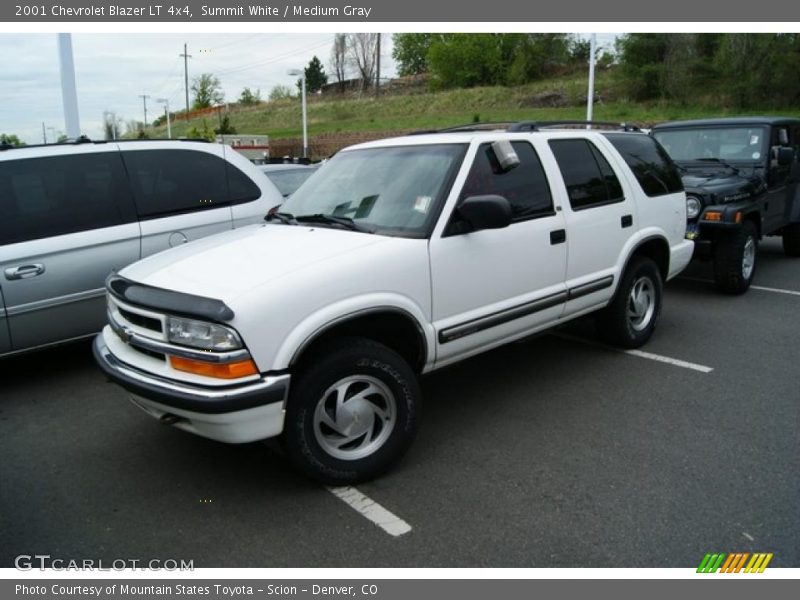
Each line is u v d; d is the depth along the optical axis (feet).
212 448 13.38
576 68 208.23
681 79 141.28
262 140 96.78
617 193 16.71
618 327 17.61
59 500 11.54
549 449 12.94
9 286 15.84
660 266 18.94
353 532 10.42
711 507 10.83
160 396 10.41
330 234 12.47
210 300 10.25
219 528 10.61
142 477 12.27
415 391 11.91
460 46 224.74
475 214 11.91
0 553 10.11
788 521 10.42
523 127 15.10
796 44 127.03
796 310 22.67
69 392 16.61
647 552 9.78
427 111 184.44
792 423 13.91
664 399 15.25
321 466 11.17
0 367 18.51
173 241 18.22
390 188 13.34
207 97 276.21
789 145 28.14
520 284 13.92
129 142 18.22
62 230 16.69
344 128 177.06
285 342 10.39
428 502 11.17
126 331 11.39
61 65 33.65
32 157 16.74
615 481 11.69
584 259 15.52
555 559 9.68
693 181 24.44
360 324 11.69
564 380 16.49
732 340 19.47
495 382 16.52
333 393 11.23
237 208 19.49
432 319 12.34
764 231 26.27
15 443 13.80
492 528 10.42
